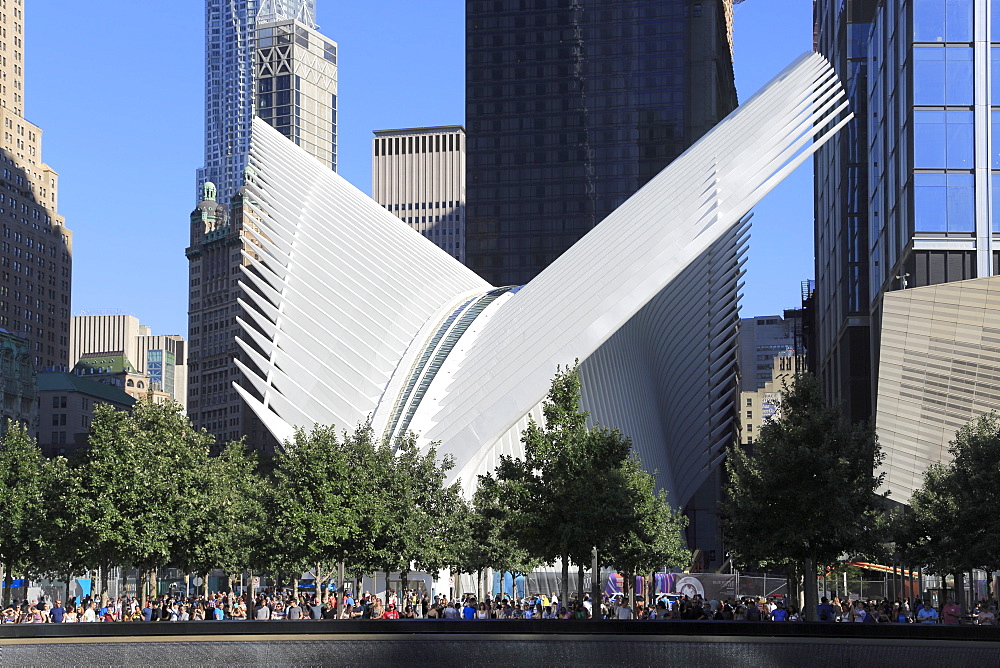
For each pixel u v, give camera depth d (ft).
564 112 492.13
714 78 488.02
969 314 113.50
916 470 173.88
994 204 194.39
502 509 111.45
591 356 180.04
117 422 120.47
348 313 194.90
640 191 201.87
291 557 116.16
